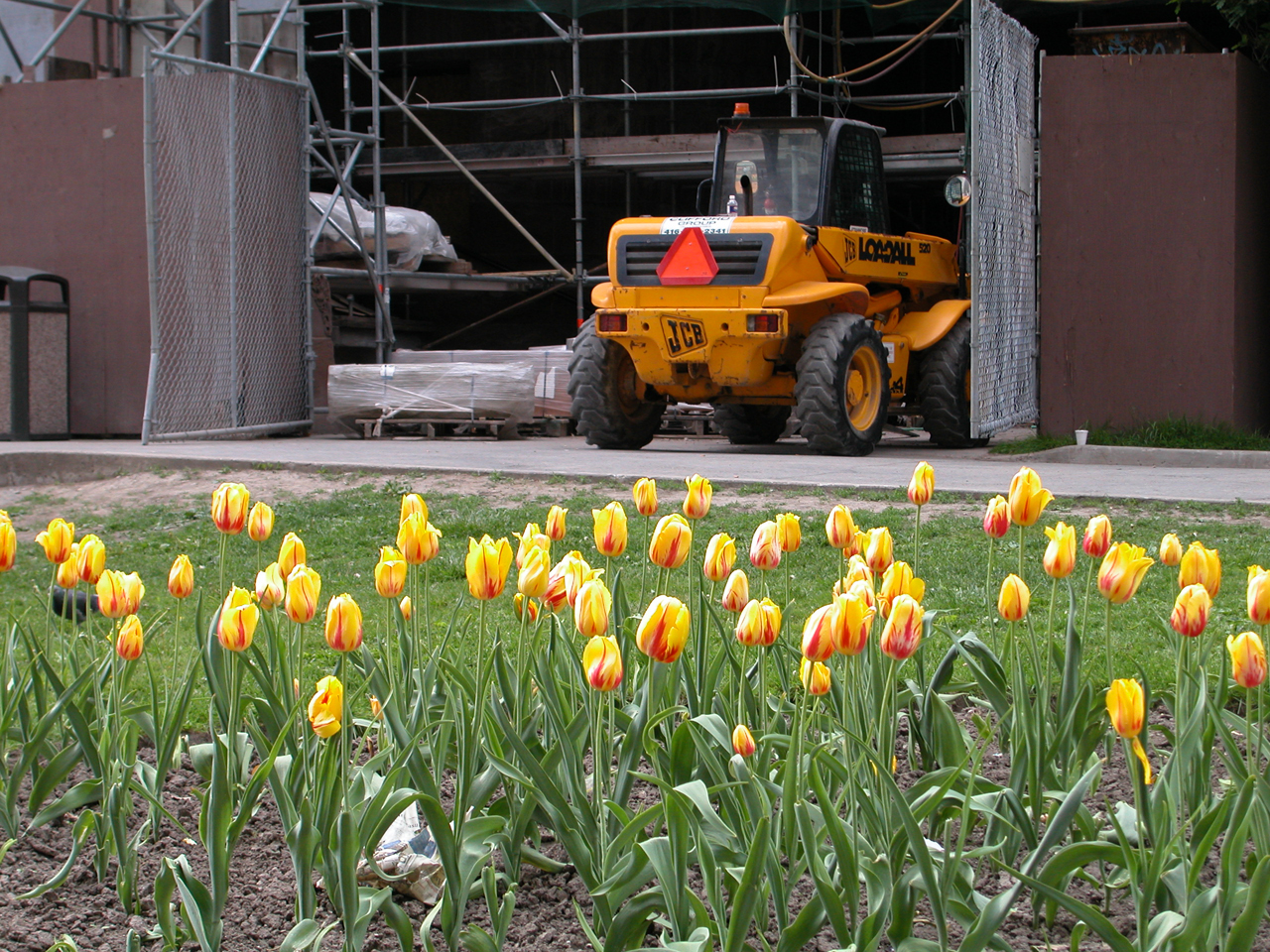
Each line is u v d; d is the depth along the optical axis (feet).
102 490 34.27
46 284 47.70
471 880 8.80
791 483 29.53
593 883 8.66
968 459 39.14
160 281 45.65
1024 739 9.47
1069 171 41.42
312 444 43.45
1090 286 41.50
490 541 8.83
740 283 39.09
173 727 10.32
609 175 69.82
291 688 10.96
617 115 75.72
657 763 9.74
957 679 14.73
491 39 77.51
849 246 41.57
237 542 26.21
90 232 47.47
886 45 74.33
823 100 60.80
